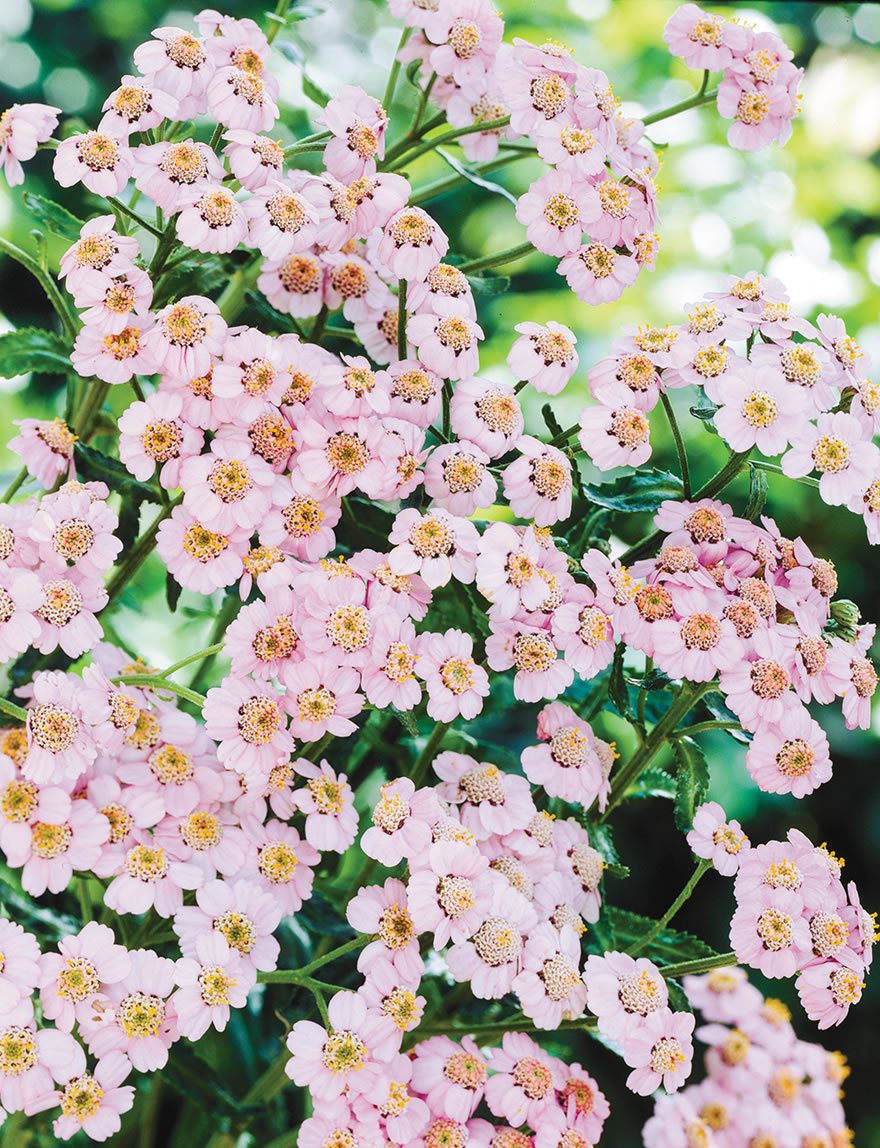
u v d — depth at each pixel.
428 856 0.46
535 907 0.47
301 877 0.47
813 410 0.47
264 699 0.46
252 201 0.47
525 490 0.47
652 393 0.48
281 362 0.46
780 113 0.51
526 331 0.48
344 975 0.48
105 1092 0.45
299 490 0.46
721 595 0.47
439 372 0.47
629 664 0.52
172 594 0.48
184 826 0.46
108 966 0.45
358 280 0.50
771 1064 0.50
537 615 0.47
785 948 0.46
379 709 0.47
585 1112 0.46
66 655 0.49
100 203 0.52
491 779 0.48
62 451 0.48
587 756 0.48
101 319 0.46
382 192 0.48
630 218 0.49
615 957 0.47
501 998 0.47
